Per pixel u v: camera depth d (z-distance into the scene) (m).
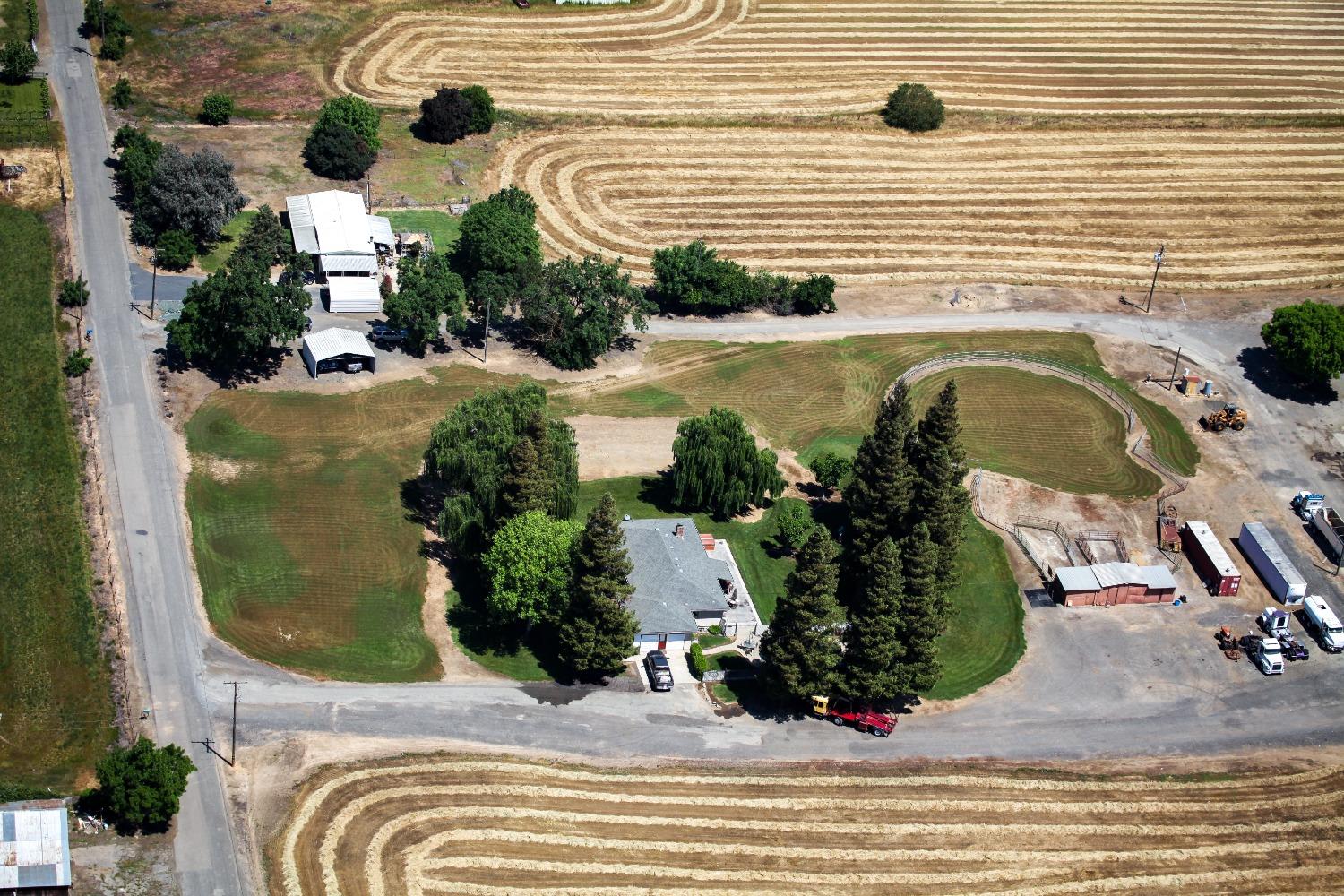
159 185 180.38
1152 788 127.88
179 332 161.00
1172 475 166.75
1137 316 196.38
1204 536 154.38
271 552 141.38
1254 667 143.00
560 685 131.75
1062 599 147.88
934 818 122.00
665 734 127.88
